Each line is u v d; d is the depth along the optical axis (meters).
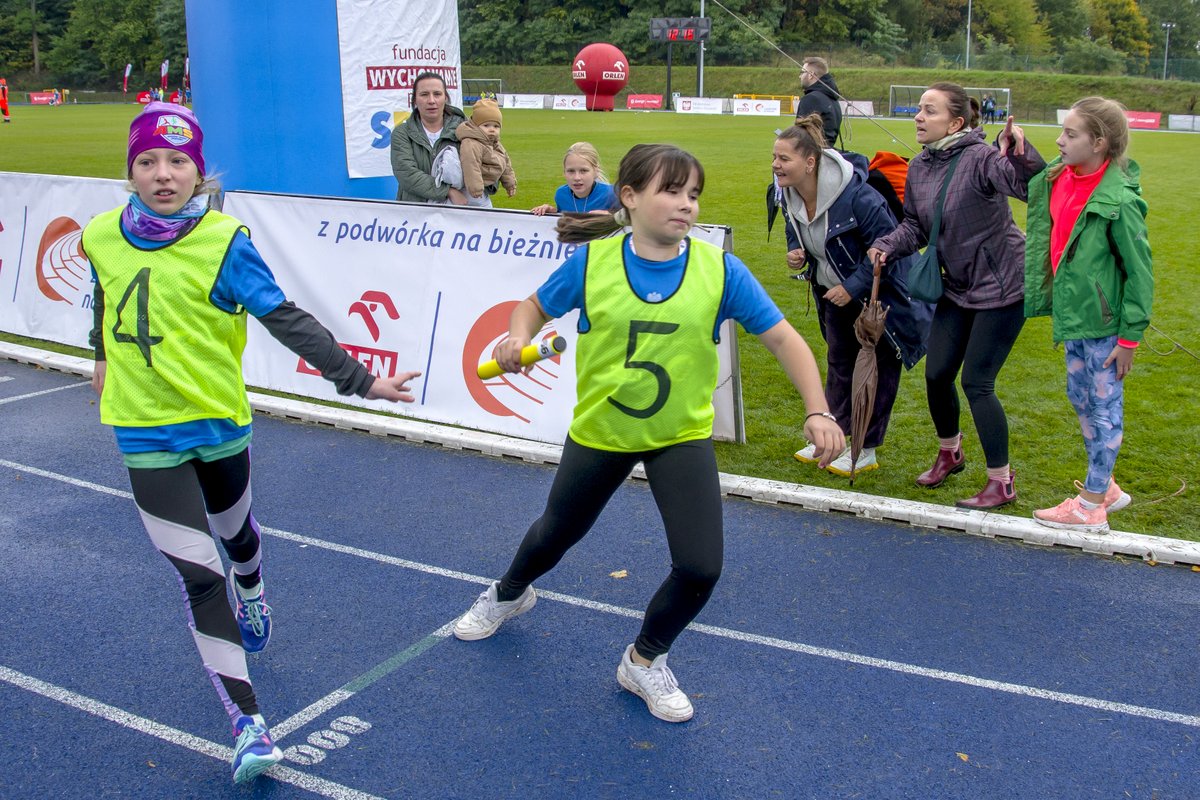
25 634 4.13
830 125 8.70
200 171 3.16
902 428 6.55
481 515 5.30
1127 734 3.49
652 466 3.29
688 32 55.16
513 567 3.82
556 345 3.06
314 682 3.78
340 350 3.13
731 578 4.57
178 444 3.10
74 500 5.52
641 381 3.14
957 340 5.10
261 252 7.35
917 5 75.06
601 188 6.39
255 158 9.20
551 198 16.22
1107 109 4.37
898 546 4.88
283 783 3.24
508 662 3.92
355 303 6.96
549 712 3.60
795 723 3.55
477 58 74.00
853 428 5.26
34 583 4.57
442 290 6.60
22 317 8.84
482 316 6.45
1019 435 6.34
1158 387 7.26
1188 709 3.63
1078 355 4.73
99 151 25.20
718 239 5.61
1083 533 4.84
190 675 3.85
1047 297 4.78
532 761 3.34
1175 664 3.91
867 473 5.78
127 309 3.05
